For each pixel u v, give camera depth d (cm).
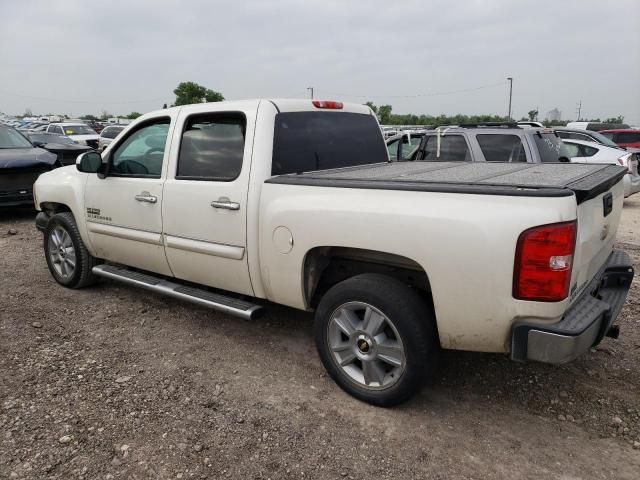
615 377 357
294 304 354
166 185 407
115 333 432
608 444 288
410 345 295
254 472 267
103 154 471
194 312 475
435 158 790
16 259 655
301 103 393
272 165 358
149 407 323
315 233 320
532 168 389
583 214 276
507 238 256
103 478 263
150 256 440
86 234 496
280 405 326
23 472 265
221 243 376
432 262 278
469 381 354
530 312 261
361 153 453
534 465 272
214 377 361
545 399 332
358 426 304
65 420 308
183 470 269
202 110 391
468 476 264
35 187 557
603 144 1223
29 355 390
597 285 327
